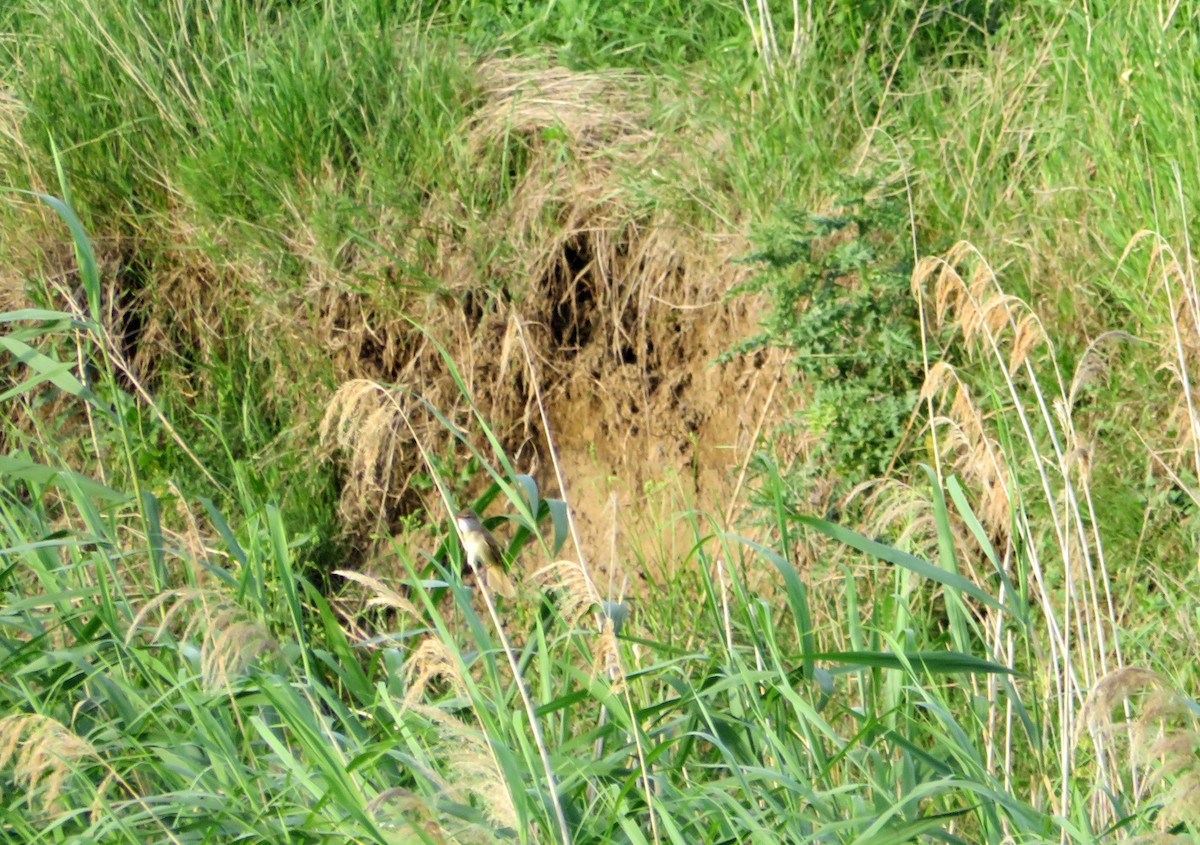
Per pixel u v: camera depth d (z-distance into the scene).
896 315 4.57
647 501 5.28
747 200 5.09
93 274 3.29
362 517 5.42
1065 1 5.34
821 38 5.55
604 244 5.36
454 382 5.42
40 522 4.23
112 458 5.48
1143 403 4.23
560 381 5.43
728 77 5.46
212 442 5.57
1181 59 4.74
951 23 5.57
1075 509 3.01
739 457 5.09
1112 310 4.45
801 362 4.56
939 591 4.14
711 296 5.16
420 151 5.59
